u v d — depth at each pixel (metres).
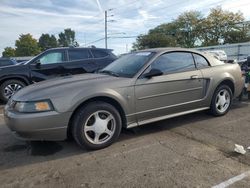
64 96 3.74
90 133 3.98
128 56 5.16
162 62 4.64
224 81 5.46
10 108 3.91
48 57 8.35
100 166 3.50
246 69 6.73
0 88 7.90
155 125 5.07
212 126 4.95
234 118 5.42
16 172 3.44
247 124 5.03
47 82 4.32
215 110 5.41
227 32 61.69
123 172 3.32
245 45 38.41
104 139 4.06
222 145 4.05
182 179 3.11
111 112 4.04
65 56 8.52
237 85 5.71
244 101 6.96
